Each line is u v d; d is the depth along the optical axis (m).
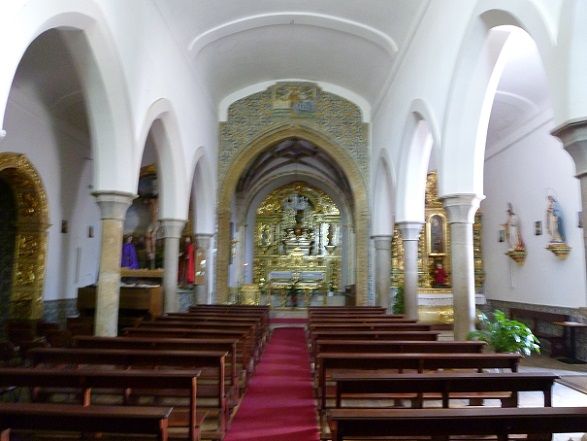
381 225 16.19
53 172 12.22
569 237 11.27
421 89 10.47
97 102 7.99
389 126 14.25
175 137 11.60
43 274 11.77
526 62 10.84
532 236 13.09
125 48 8.16
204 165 15.37
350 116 17.73
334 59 15.68
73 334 9.74
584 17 4.63
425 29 10.21
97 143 8.25
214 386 6.16
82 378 4.12
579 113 4.63
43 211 11.78
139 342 6.45
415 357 5.23
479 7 6.98
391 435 2.96
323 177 26.25
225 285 16.86
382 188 16.22
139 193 17.78
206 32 12.76
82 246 13.96
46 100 11.48
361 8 12.32
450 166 8.50
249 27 13.59
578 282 10.92
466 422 2.97
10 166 10.53
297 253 27.67
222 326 8.70
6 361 7.38
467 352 6.44
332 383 6.33
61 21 6.25
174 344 6.34
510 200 14.48
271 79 17.67
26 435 4.41
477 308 16.36
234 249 23.36
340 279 27.25
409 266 12.32
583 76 4.66
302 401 7.07
